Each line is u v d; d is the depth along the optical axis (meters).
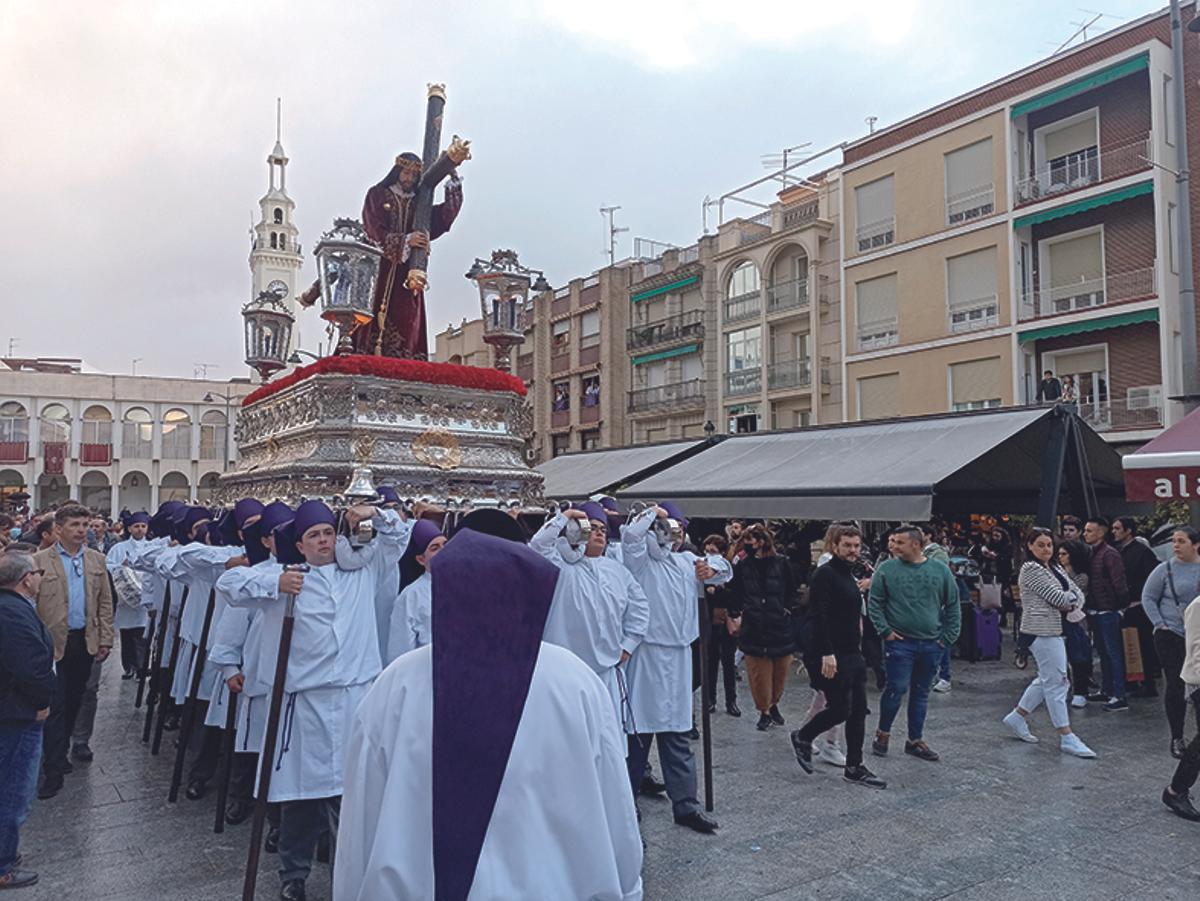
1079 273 22.06
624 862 2.05
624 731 5.64
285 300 10.54
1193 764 5.96
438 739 1.92
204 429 52.41
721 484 14.60
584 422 39.19
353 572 4.86
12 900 4.62
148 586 9.23
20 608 4.81
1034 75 22.27
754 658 8.48
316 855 5.22
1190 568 7.51
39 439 48.78
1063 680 7.70
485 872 1.83
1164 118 20.22
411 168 9.41
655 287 35.66
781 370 29.83
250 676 5.27
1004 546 15.98
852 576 7.03
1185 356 14.35
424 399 8.38
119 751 7.66
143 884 4.84
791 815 6.03
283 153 59.31
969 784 6.73
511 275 9.12
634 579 5.85
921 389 24.55
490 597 2.04
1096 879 4.95
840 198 27.39
